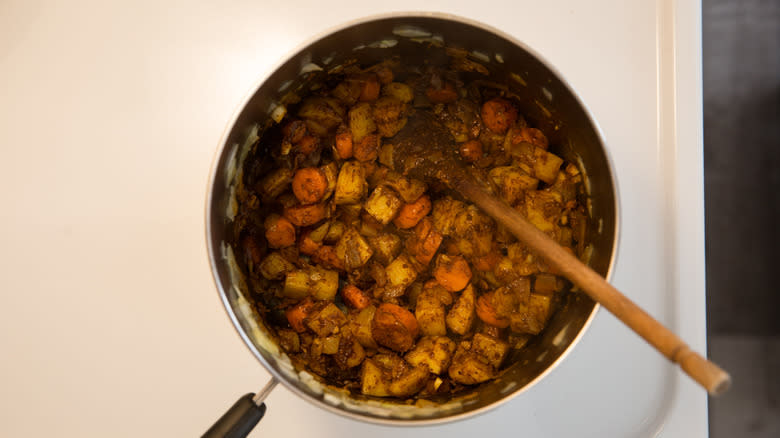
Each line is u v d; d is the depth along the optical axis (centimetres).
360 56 43
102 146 47
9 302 47
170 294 47
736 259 66
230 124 38
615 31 47
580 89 47
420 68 45
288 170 46
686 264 47
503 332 46
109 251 47
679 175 47
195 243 47
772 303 66
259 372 47
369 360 45
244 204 44
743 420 66
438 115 48
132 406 47
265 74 39
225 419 38
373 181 48
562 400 47
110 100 47
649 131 47
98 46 47
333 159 48
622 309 33
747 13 64
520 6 47
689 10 47
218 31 47
